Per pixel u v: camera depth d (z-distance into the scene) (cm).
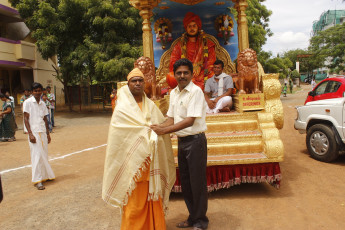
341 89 654
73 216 377
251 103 457
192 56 638
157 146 284
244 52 464
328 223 327
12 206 416
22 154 766
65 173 579
